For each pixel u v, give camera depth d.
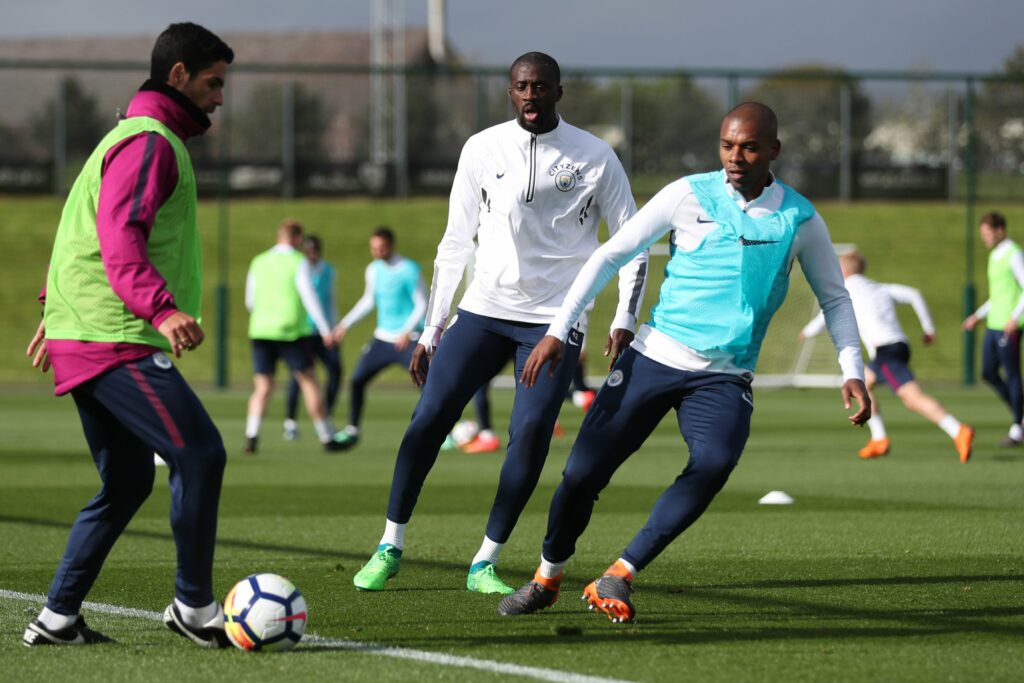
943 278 79.25
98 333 10.61
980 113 83.75
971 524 20.06
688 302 11.98
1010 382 33.72
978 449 33.50
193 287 11.01
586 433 12.20
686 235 12.10
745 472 27.97
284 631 11.08
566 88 78.94
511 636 11.85
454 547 17.78
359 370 32.53
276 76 85.12
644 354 12.16
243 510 21.78
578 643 11.54
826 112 84.62
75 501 22.78
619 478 27.03
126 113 10.96
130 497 11.34
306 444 35.19
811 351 65.56
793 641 11.70
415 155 85.56
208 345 69.81
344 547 17.77
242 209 85.12
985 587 14.61
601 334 67.81
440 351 14.48
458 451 33.88
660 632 12.07
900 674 10.43
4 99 85.81
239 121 85.19
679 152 79.31
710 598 13.90
